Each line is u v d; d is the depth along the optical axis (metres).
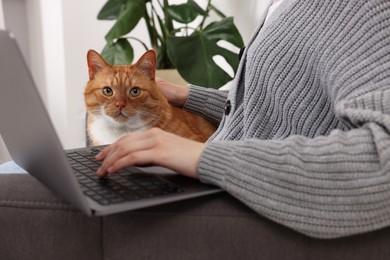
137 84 1.14
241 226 0.56
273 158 0.56
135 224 0.57
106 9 1.68
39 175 0.61
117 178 0.64
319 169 0.54
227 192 0.59
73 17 1.94
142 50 2.13
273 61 0.74
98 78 1.16
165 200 0.55
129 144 0.62
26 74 0.45
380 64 0.57
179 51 1.50
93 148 0.86
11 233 0.59
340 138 0.55
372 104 0.55
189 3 1.69
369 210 0.53
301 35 0.70
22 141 0.61
